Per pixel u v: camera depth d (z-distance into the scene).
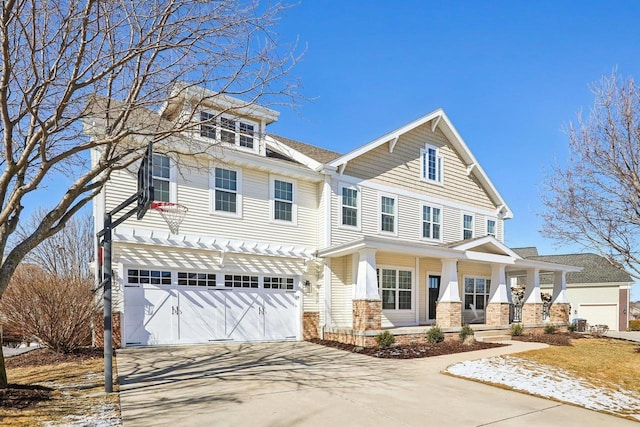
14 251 6.80
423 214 19.12
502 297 17.69
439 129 20.36
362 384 8.48
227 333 13.75
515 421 6.36
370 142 16.94
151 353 11.32
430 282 19.17
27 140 7.36
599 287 29.77
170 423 5.82
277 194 15.33
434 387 8.37
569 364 11.16
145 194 6.96
